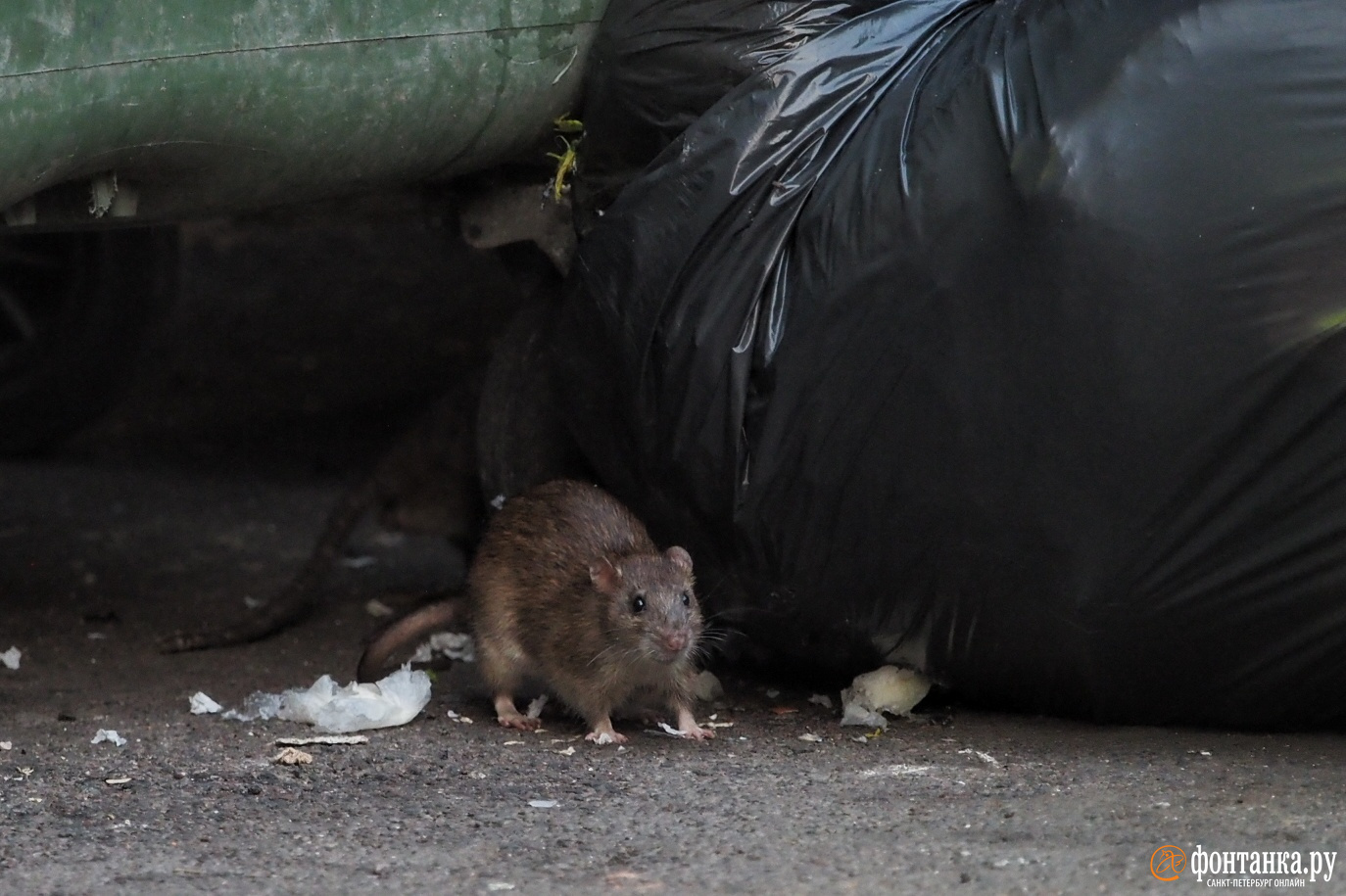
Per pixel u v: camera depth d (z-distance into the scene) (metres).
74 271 16.81
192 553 15.09
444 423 12.95
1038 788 8.09
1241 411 8.12
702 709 10.18
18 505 16.59
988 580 8.88
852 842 7.29
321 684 10.11
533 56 10.18
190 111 8.80
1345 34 8.16
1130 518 8.42
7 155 7.98
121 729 9.85
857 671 10.04
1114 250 8.20
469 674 11.51
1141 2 8.68
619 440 10.05
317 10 9.16
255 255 22.80
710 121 9.50
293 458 18.53
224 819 7.90
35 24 7.89
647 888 6.76
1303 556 8.27
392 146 9.93
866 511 9.04
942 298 8.63
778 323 9.15
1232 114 8.17
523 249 11.74
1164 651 8.76
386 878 6.96
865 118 9.45
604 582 9.40
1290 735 9.08
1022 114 8.56
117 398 17.56
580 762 9.02
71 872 7.07
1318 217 7.96
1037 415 8.48
